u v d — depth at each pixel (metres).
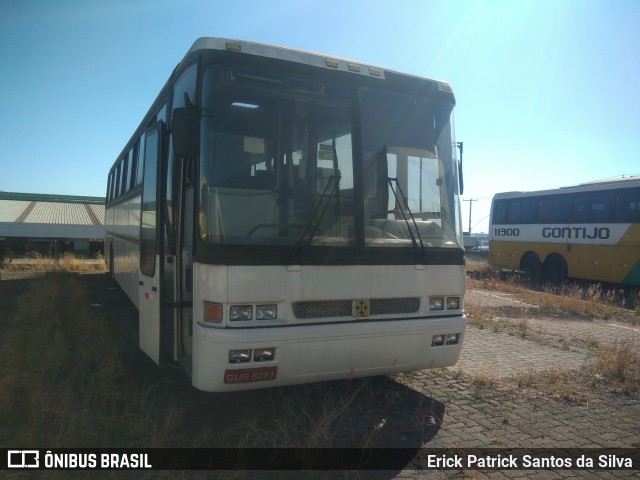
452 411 5.32
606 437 4.80
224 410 5.08
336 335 4.57
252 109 4.71
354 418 5.04
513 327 9.88
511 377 6.53
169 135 5.75
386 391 5.78
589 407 5.57
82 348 6.60
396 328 4.87
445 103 5.66
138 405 5.09
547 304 12.43
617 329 10.00
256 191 4.56
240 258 4.29
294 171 4.75
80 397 5.11
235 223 4.42
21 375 5.44
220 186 4.46
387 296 4.87
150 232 5.76
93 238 32.66
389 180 5.14
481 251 42.41
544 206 19.11
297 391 5.60
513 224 20.62
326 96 5.00
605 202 16.62
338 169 4.92
